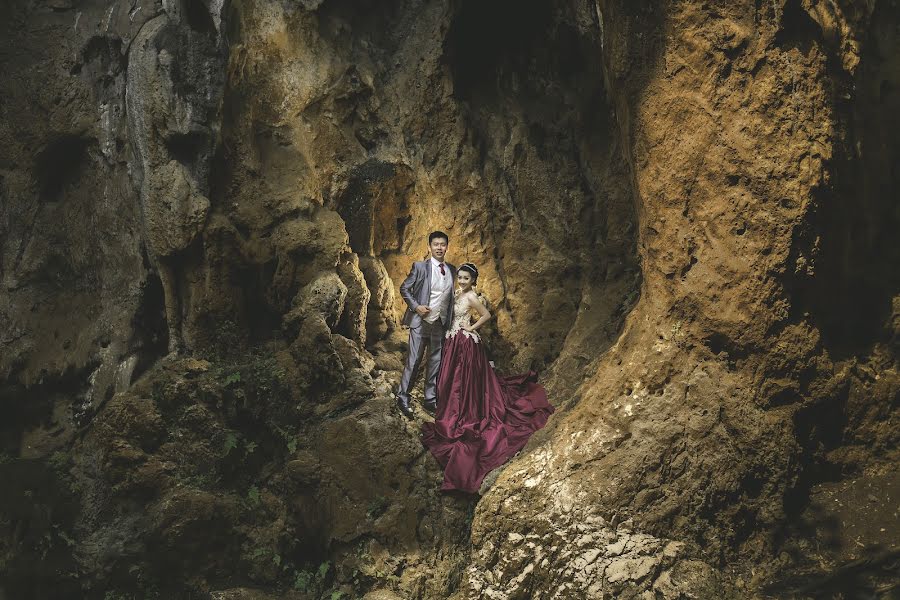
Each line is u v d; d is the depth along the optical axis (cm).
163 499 784
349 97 962
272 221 897
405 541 776
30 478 812
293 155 921
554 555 686
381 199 977
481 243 976
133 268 888
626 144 772
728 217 684
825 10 658
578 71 980
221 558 779
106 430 809
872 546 647
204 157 856
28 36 934
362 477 802
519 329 966
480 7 982
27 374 898
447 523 779
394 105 980
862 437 705
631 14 719
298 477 806
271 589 775
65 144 926
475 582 704
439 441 822
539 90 991
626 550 669
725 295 688
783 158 663
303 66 935
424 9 986
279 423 840
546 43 989
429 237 899
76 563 761
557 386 892
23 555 762
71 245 923
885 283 718
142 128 844
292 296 905
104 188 909
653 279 728
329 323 881
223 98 860
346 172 953
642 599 646
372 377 882
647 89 716
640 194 734
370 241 975
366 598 745
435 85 975
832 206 671
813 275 675
